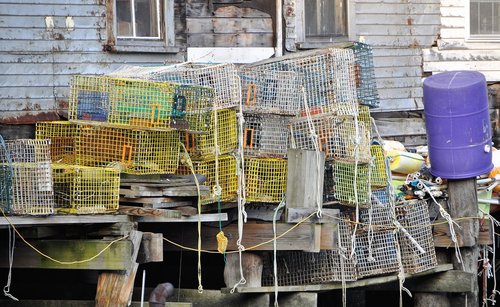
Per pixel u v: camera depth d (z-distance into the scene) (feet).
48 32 72.64
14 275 65.77
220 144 61.16
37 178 53.78
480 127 70.18
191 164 59.93
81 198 55.06
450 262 71.97
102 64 74.43
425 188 70.59
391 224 66.74
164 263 71.82
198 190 58.03
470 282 69.87
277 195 61.87
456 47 87.66
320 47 82.43
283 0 81.25
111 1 74.69
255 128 61.87
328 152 62.95
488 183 73.56
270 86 62.18
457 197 70.49
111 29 74.64
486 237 72.38
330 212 62.34
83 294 65.67
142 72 62.03
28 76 71.97
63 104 73.05
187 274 72.23
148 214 56.39
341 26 83.92
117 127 57.72
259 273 61.98
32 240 57.47
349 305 77.30
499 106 88.17
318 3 83.15
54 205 54.90
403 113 86.43
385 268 66.49
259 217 62.44
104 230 56.44
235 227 62.08
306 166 61.36
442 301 71.15
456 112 69.72
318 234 61.72
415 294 71.92
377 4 84.94
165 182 58.08
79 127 58.49
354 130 63.57
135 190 56.65
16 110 71.46
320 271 63.67
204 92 59.16
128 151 58.29
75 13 73.56
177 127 58.08
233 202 61.31
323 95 63.62
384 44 85.15
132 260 55.98
